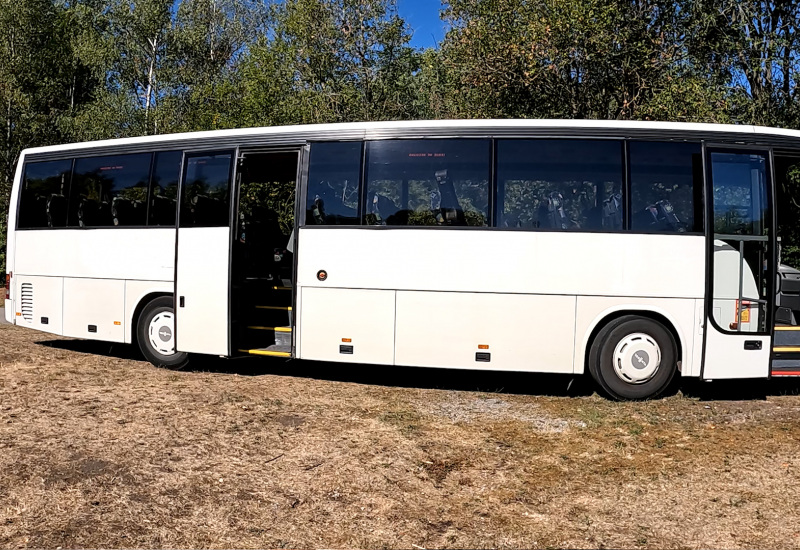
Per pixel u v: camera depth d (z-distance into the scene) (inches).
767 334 292.0
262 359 402.0
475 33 630.5
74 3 1414.9
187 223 346.6
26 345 427.5
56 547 152.9
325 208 320.5
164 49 1279.5
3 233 1009.5
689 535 164.9
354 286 313.9
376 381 342.3
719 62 597.0
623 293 293.0
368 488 192.2
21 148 1104.8
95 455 211.3
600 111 612.4
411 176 312.8
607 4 586.6
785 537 163.6
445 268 304.7
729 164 298.0
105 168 373.7
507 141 306.5
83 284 375.9
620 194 297.0
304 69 961.5
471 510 179.2
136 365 366.0
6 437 226.2
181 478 195.6
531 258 298.2
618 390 299.1
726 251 293.7
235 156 338.3
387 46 983.6
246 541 158.9
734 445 235.9
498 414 274.4
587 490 193.6
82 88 1362.0
